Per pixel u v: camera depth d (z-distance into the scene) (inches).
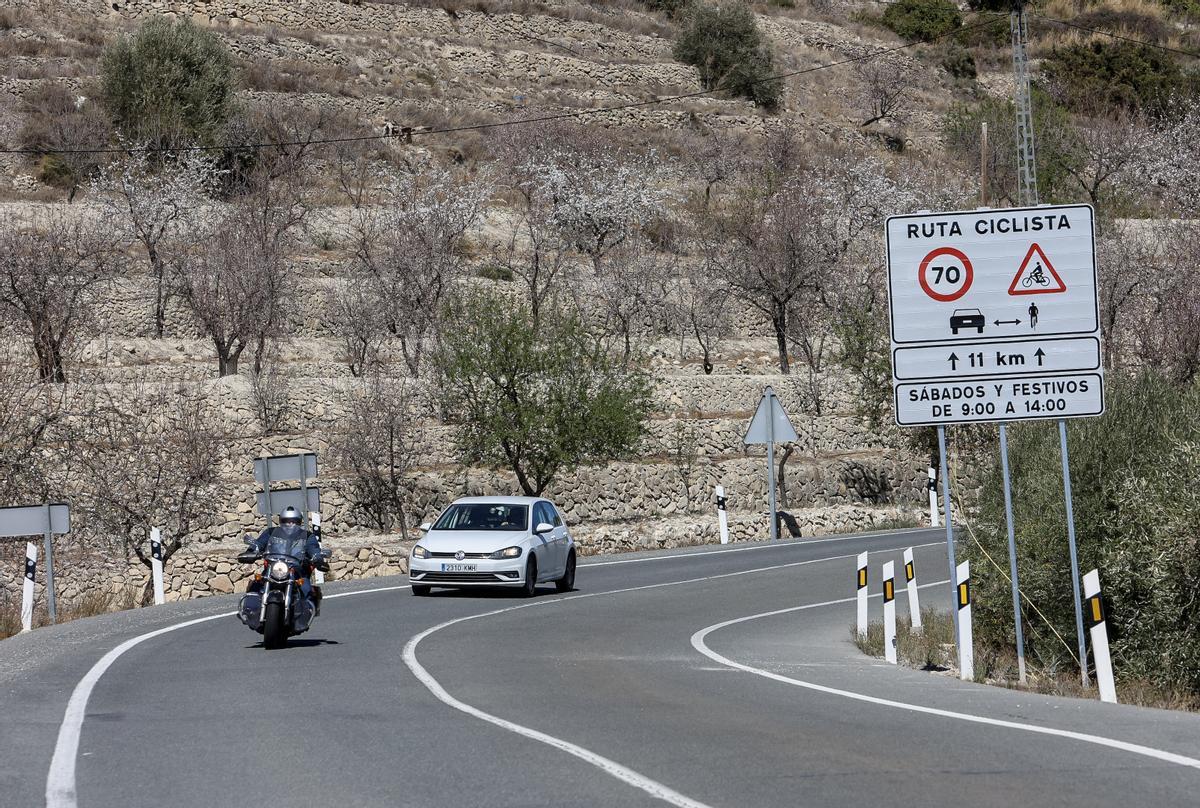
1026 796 649.6
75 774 717.3
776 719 904.3
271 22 7755.9
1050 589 1473.9
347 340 3991.1
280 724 877.8
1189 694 1302.9
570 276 5044.3
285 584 1354.6
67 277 3629.4
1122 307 4188.0
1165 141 6988.2
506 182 6220.5
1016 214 1258.0
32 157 5659.5
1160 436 1460.4
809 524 3336.6
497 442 2913.4
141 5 7465.6
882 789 666.8
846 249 5049.2
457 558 1951.3
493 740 813.2
